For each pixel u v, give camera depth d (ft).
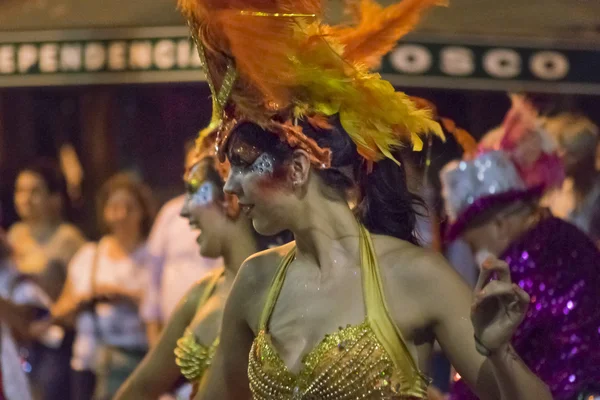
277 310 14.97
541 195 19.29
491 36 30.83
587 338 17.02
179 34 33.86
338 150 14.40
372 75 14.40
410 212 15.16
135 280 33.91
